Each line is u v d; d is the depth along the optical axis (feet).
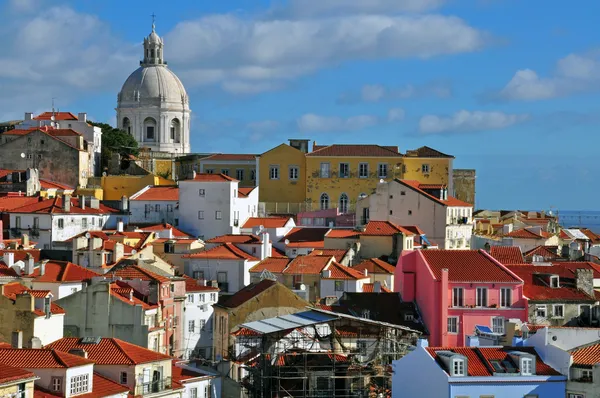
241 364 538.88
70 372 450.71
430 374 450.71
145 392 486.79
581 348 455.22
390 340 517.96
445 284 557.74
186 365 547.49
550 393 445.78
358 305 584.81
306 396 501.97
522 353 452.35
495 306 561.43
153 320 626.23
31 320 542.16
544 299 567.59
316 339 517.14
